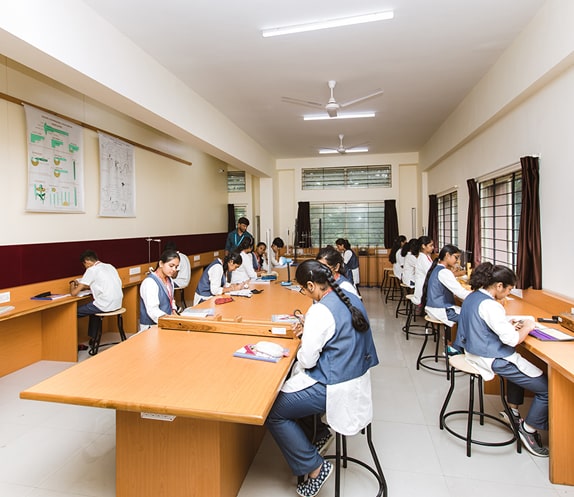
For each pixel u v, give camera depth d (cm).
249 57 350
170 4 266
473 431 249
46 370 360
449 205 623
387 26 301
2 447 232
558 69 266
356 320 171
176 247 610
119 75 297
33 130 364
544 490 192
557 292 285
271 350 186
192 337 222
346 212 886
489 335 223
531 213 309
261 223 822
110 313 398
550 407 197
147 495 172
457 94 456
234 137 570
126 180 518
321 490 193
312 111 511
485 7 276
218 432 163
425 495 188
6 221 343
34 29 217
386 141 707
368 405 178
